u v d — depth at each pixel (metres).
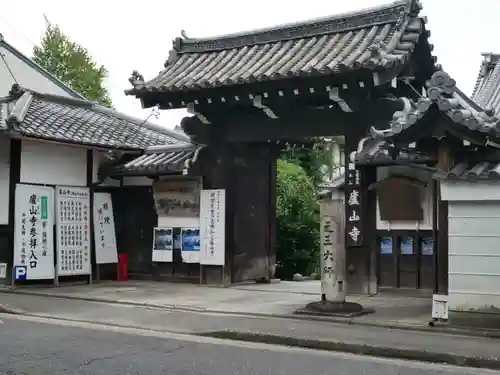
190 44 17.48
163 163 16.73
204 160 16.55
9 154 15.77
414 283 14.04
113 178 18.20
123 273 17.94
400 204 14.03
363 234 14.22
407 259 14.16
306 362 8.33
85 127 17.78
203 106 15.91
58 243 16.33
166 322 11.32
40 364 7.79
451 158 10.45
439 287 10.52
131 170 17.11
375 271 14.41
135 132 19.08
